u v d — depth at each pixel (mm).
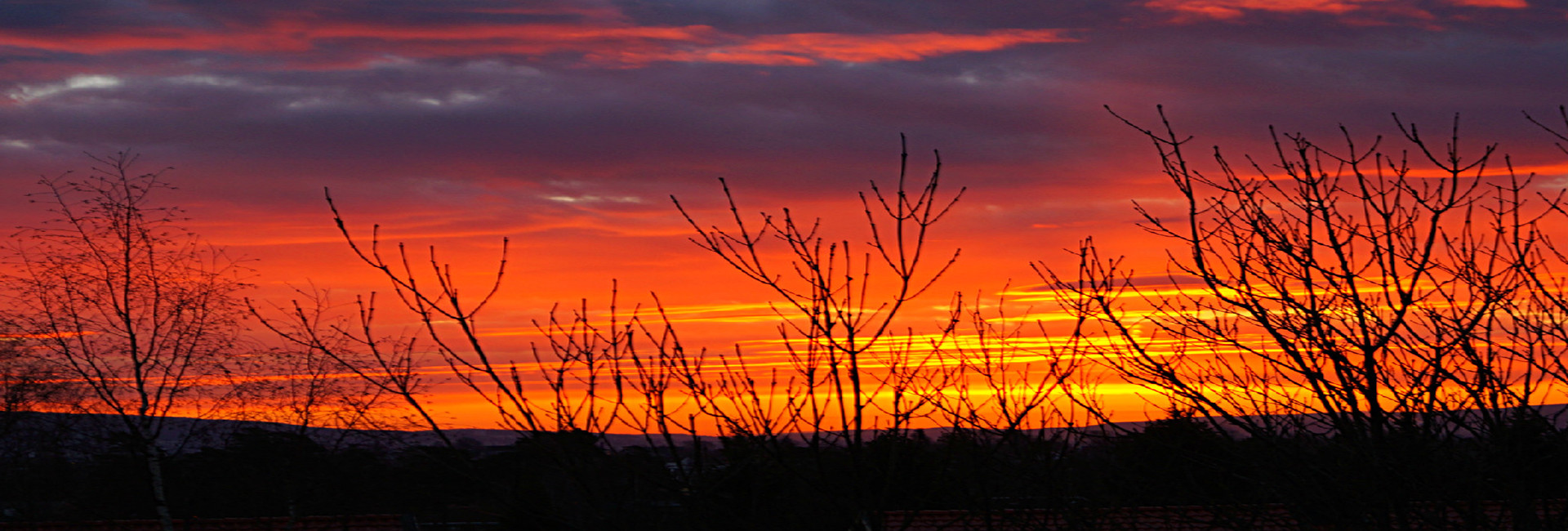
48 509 14719
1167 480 4332
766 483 3797
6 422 13828
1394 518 4422
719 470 3770
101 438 14258
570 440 3688
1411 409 4219
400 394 3670
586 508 3631
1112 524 4172
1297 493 4289
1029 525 4020
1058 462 4160
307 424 13281
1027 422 4211
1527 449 4152
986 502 3965
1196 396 4258
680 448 3822
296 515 13359
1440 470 4195
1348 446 4219
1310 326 4246
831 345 3828
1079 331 4309
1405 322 4293
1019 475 4098
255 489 14055
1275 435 4324
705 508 3672
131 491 14984
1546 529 4039
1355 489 4199
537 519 3598
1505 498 4215
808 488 3791
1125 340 4391
